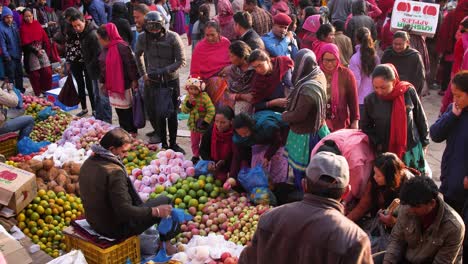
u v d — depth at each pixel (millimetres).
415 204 3562
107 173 4480
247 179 5770
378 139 5152
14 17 10375
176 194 5887
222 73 6824
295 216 2748
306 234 2691
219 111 5980
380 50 9766
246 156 5996
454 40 9430
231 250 4961
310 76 5203
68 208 5516
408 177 4398
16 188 5051
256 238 2898
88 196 4582
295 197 6016
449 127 4590
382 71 4891
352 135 5156
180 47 7289
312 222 2691
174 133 7637
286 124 5875
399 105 4941
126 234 4730
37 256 4914
